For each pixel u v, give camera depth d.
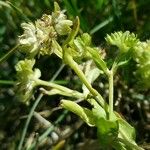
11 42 0.10
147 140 0.08
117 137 0.05
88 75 0.06
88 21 0.09
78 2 0.10
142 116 0.09
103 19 0.09
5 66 0.10
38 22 0.06
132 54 0.06
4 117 0.09
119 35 0.06
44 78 0.09
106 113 0.06
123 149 0.05
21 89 0.06
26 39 0.05
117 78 0.08
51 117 0.09
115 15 0.09
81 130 0.09
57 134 0.09
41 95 0.08
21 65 0.06
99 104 0.06
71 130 0.09
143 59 0.05
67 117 0.09
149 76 0.05
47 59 0.09
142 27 0.09
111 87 0.06
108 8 0.09
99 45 0.09
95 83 0.09
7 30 0.10
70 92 0.06
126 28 0.09
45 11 0.09
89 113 0.06
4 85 0.10
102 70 0.06
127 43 0.06
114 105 0.08
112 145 0.05
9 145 0.09
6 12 0.10
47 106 0.09
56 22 0.05
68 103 0.06
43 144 0.09
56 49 0.06
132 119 0.09
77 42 0.06
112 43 0.06
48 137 0.09
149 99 0.08
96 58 0.06
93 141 0.08
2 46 0.10
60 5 0.09
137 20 0.09
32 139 0.08
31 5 0.10
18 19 0.10
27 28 0.06
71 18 0.09
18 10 0.08
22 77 0.06
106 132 0.05
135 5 0.09
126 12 0.09
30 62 0.06
